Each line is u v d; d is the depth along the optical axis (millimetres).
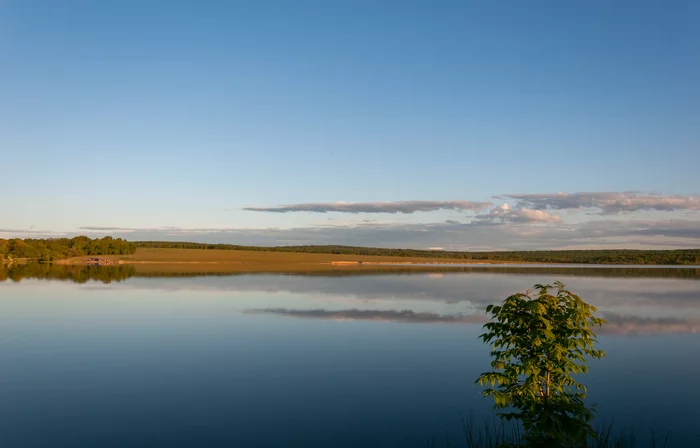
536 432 7641
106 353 20281
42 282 59312
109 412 13305
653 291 49562
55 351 20594
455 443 11266
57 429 12102
